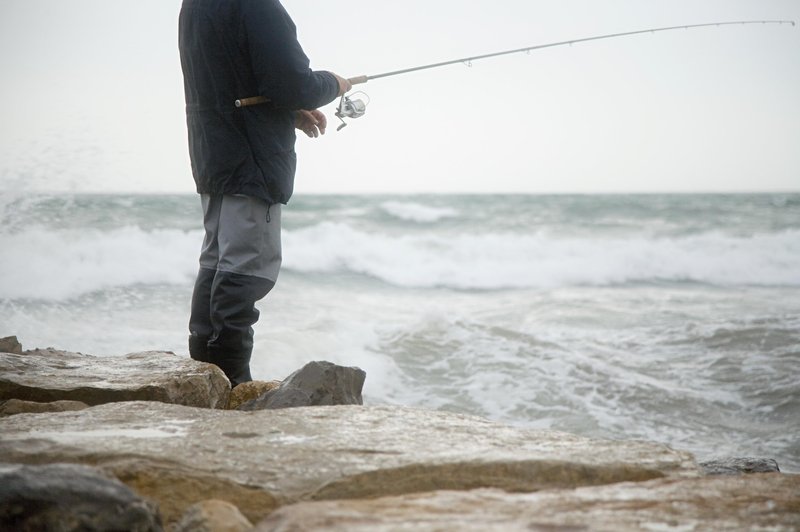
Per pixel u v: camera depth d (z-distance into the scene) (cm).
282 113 901
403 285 3173
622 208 6169
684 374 1695
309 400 830
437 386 1650
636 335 2036
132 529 384
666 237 4994
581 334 2062
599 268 3788
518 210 6103
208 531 388
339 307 2469
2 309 2033
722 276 3762
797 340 1894
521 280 3453
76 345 1762
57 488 379
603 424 1450
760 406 1525
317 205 5681
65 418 616
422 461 509
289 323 2072
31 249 2541
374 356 1788
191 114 907
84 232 2773
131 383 816
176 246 2931
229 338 909
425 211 5341
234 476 494
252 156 881
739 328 1995
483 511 402
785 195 7656
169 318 2059
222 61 870
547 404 1546
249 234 893
